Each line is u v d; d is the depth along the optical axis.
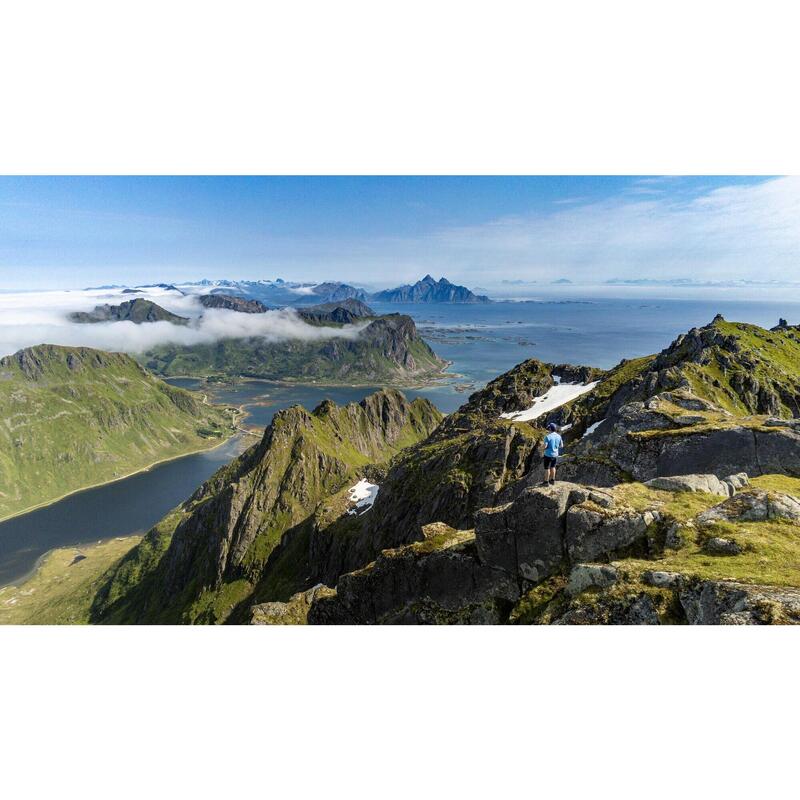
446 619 37.25
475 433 124.81
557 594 30.55
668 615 25.58
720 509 30.22
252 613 71.38
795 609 22.47
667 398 56.41
